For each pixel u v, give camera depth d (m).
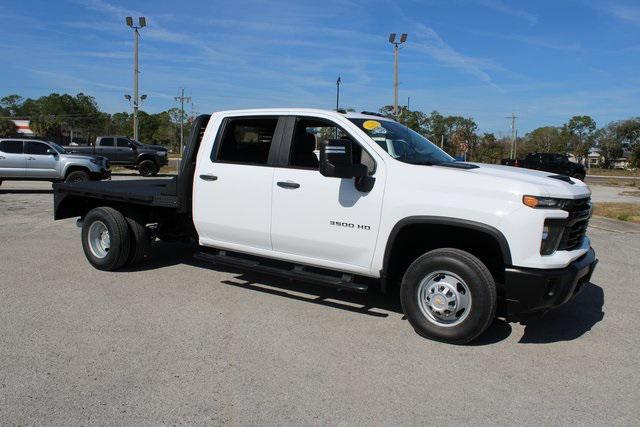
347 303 5.70
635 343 4.76
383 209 4.79
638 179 43.41
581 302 5.99
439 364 4.21
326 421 3.33
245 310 5.41
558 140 93.81
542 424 3.35
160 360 4.17
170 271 6.94
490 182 4.37
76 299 5.66
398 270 5.09
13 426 3.20
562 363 4.29
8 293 5.83
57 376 3.86
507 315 4.42
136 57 39.88
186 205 6.23
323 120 5.29
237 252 6.02
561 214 4.28
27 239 9.01
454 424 3.33
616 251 9.11
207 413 3.39
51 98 102.69
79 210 7.70
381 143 5.00
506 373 4.07
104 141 26.95
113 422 3.26
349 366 4.13
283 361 4.20
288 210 5.34
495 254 4.73
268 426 3.26
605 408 3.57
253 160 5.79
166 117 103.00
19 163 17.64
